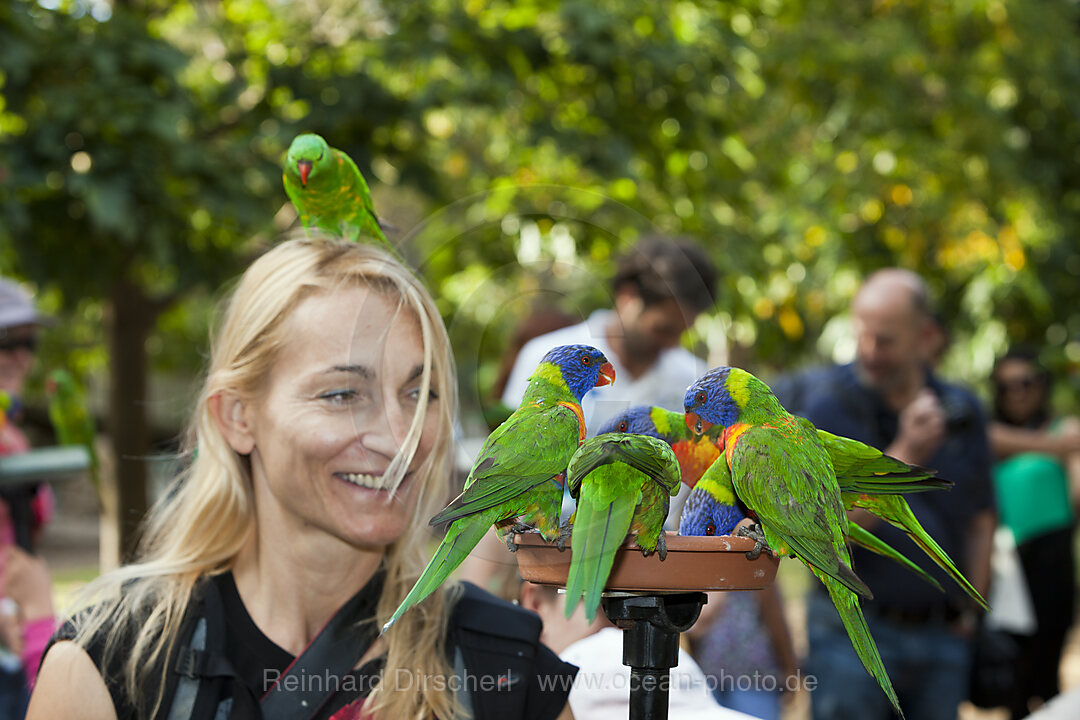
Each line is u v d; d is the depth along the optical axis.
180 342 7.30
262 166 4.79
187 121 4.85
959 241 7.03
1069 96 7.43
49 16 4.47
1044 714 2.36
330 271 1.20
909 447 2.72
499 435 0.94
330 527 1.21
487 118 5.17
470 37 4.93
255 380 1.21
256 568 1.30
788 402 3.13
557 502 0.92
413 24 4.94
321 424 1.18
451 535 0.92
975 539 3.06
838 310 6.72
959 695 2.91
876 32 6.56
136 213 4.43
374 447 1.17
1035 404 4.67
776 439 0.96
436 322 1.22
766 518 0.94
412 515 1.22
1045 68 7.36
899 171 6.76
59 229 4.61
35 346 3.20
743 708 2.32
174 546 1.30
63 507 11.70
